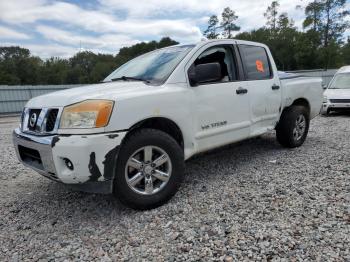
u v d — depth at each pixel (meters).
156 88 3.27
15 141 3.35
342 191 3.40
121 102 2.90
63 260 2.42
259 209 3.07
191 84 3.57
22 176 4.70
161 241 2.61
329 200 3.18
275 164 4.59
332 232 2.56
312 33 52.34
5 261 2.44
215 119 3.83
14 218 3.23
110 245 2.60
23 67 79.31
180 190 3.72
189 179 4.10
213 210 3.12
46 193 3.91
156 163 3.20
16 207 3.51
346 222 2.71
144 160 3.13
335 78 11.46
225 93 3.93
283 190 3.53
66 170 2.79
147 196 3.15
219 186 3.79
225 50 4.18
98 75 68.81
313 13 51.38
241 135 4.24
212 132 3.80
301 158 4.84
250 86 4.33
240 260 2.27
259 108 4.50
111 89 3.19
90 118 2.76
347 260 2.20
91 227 2.94
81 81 81.12
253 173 4.21
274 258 2.27
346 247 2.35
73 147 2.70
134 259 2.38
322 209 2.98
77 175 2.75
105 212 3.24
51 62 87.94
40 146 2.86
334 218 2.80
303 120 5.55
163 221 2.95
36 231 2.92
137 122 3.00
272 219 2.85
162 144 3.19
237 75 4.23
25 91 22.33
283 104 5.07
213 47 4.00
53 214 3.28
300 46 54.06
